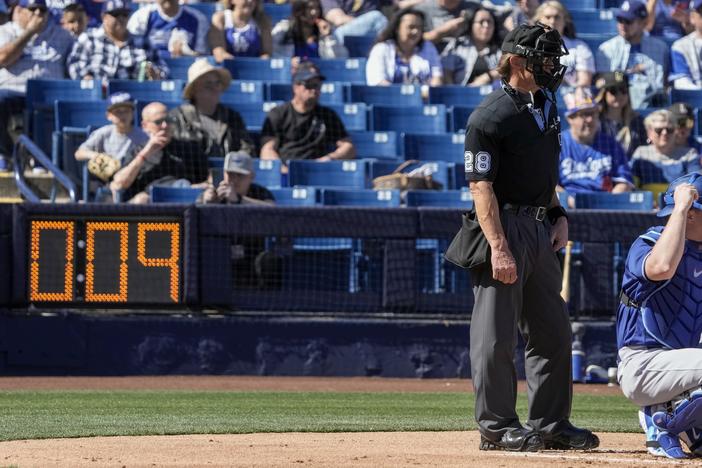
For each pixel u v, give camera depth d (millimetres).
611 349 43594
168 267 41812
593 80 56469
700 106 57875
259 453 19203
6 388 37750
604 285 43469
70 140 48500
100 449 19906
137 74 53625
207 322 42781
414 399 35562
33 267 41406
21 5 54844
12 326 41969
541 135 19562
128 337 42531
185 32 55875
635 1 58344
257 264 42688
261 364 43031
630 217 43469
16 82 52594
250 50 56719
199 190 45062
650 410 19031
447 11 58562
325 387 39656
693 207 18406
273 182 47781
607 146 49281
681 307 18625
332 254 43344
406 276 43188
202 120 47469
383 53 56625
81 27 54375
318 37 58750
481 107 19406
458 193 46656
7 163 48250
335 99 54656
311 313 43312
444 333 43656
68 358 42281
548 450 20078
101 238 41594
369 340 43406
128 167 45656
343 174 48406
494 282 19562
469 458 18266
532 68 19297
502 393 19672
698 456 18672
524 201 19688
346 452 19469
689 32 63719
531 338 20156
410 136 51125
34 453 19203
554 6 55781
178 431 23844
